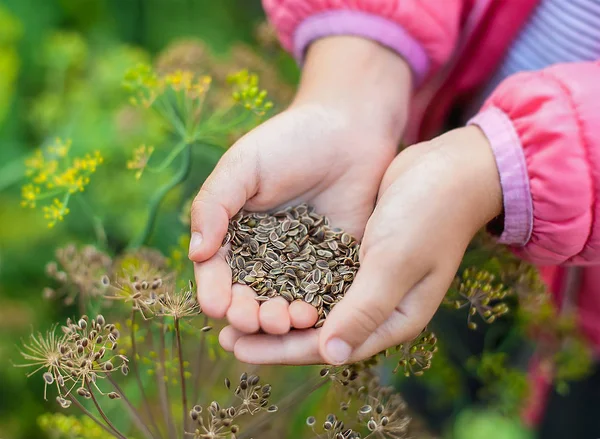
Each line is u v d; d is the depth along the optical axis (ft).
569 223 1.71
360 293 1.63
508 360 2.38
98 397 1.91
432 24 1.92
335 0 1.92
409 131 2.16
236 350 1.66
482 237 1.85
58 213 1.84
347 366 1.69
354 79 1.88
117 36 3.30
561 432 2.50
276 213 1.82
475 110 2.16
